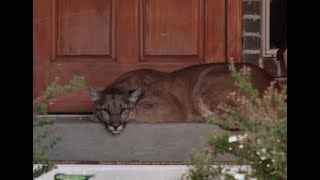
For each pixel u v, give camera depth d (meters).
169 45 8.84
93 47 8.84
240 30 8.82
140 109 8.02
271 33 8.93
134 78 8.33
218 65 8.43
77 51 8.83
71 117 8.36
